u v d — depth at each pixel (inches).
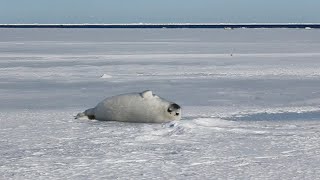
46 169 320.2
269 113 595.2
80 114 552.7
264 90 836.6
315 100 713.0
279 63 1470.2
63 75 1132.5
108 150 377.4
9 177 300.7
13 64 1457.9
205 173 310.8
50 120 534.0
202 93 797.2
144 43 3181.6
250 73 1164.5
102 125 504.7
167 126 487.5
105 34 5826.8
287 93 794.8
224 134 440.5
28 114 578.6
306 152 369.1
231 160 344.8
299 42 3260.3
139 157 353.7
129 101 533.0
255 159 347.9
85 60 1652.3
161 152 370.0
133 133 451.5
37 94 789.2
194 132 448.1
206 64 1455.5
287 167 324.5
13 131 462.6
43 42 3319.4
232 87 882.8
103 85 923.4
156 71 1236.5
